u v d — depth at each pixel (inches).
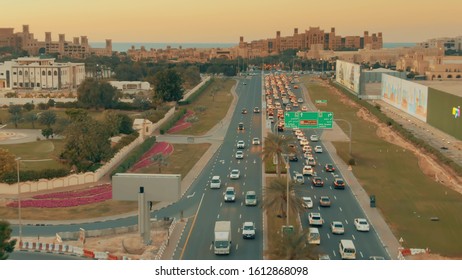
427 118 7775.6
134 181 3297.2
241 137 6894.7
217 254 3090.6
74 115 6879.9
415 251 3129.9
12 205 4121.6
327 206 4067.4
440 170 5241.1
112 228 3513.8
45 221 3782.0
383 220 3782.0
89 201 4224.9
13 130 7377.0
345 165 5398.6
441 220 3809.1
